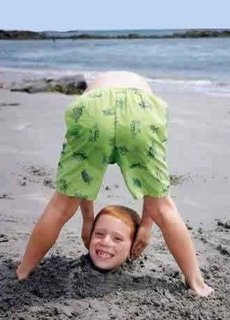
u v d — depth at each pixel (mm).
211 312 3186
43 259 3734
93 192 3250
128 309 3172
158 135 3266
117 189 5566
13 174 6039
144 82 3510
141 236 3547
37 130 8773
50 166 6379
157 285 3436
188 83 18422
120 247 3463
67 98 13867
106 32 129375
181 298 3311
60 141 7844
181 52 40531
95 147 3207
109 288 3365
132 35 102062
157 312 3156
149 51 43969
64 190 3266
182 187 5754
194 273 3408
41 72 25141
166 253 3949
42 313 3113
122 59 33781
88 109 3229
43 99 13516
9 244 4086
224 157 6984
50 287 3359
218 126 9227
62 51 49469
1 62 34750
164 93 14969
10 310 3135
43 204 5082
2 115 10516
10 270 3584
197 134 8492
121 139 3199
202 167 6500
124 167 3246
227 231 4523
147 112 3240
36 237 3373
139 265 3672
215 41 67500
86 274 3479
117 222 3471
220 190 5668
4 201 5156
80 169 3240
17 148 7383
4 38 105125
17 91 15328
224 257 3959
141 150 3223
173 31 120875
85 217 3604
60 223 3348
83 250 3939
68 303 3207
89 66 29016
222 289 3461
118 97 3252
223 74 21984
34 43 80062
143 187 3273
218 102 12547
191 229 4547
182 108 11578
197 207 5156
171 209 3350
